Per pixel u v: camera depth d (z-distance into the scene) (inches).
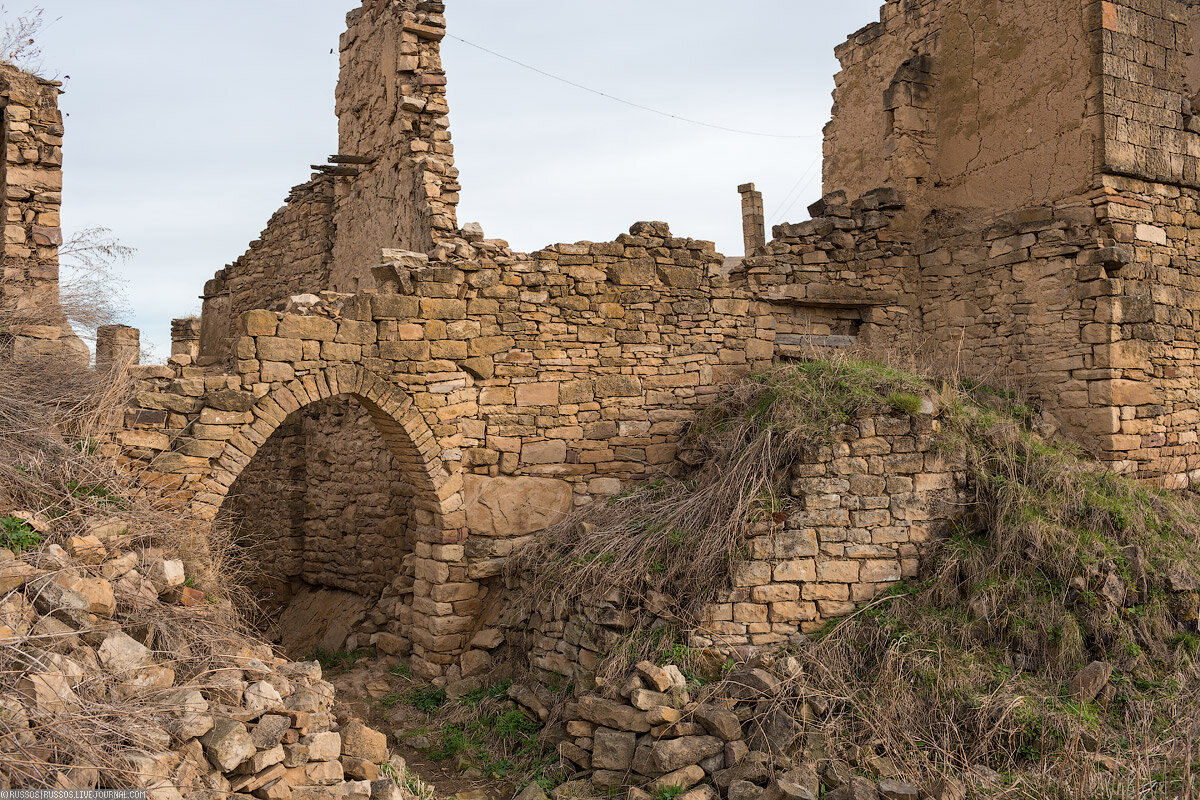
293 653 434.0
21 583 201.2
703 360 391.5
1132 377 390.9
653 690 261.9
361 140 487.8
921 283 477.1
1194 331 417.1
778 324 456.8
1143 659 276.4
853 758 247.9
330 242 518.6
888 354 420.5
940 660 270.7
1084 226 399.9
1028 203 426.9
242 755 192.1
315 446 488.7
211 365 386.0
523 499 359.9
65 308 330.3
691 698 263.6
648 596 292.4
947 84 474.0
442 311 349.7
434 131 427.2
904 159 474.9
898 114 473.7
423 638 354.9
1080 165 402.3
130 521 259.1
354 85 499.2
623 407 377.1
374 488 440.5
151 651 214.7
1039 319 416.5
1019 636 279.3
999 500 309.0
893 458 306.2
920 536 303.7
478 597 354.6
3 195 355.9
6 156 354.3
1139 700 263.0
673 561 298.8
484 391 357.7
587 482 370.9
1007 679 268.5
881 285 472.1
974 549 300.7
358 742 237.9
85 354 329.1
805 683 263.4
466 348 353.7
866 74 531.2
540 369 366.0
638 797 238.7
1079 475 327.3
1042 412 402.0
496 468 358.9
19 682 173.2
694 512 314.3
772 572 288.5
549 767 269.6
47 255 356.8
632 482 376.5
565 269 371.2
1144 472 392.8
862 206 473.4
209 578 279.4
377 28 465.7
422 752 292.7
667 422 383.2
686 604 290.7
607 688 269.9
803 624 288.7
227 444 312.2
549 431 366.0
